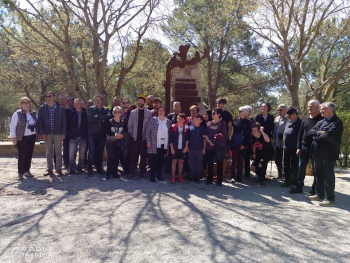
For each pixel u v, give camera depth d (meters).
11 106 26.28
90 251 3.33
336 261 3.21
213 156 6.68
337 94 18.61
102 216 4.46
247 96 18.91
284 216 4.62
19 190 5.79
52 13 12.88
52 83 21.53
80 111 7.45
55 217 4.39
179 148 6.73
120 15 10.87
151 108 8.15
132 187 6.25
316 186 5.62
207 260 3.17
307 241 3.71
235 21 11.41
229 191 6.15
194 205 5.08
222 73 17.58
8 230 3.89
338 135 5.28
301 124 6.09
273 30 10.84
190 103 8.79
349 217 4.65
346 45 12.22
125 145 6.87
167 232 3.89
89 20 10.52
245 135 6.93
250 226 4.17
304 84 19.84
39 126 6.95
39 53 11.51
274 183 7.08
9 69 15.31
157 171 7.00
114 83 17.33
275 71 15.70
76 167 8.11
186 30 16.14
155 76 14.96
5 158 10.12
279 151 7.50
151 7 11.20
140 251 3.35
